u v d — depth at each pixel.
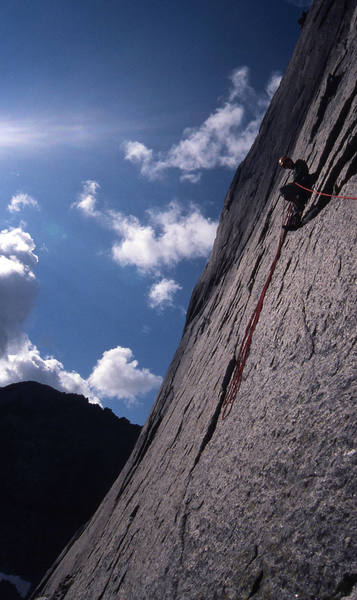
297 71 15.43
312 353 3.83
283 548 2.61
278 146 15.02
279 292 5.79
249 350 5.87
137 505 8.95
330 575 2.16
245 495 3.53
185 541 4.27
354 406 2.77
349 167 5.07
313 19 14.84
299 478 2.89
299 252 5.73
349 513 2.30
